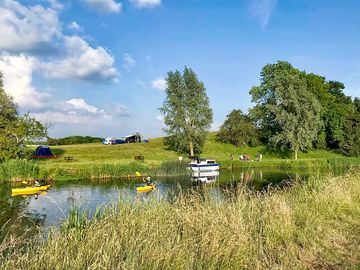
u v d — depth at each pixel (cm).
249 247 780
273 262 752
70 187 3036
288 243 849
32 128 4009
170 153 6281
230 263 704
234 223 852
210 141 7194
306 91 6119
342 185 1401
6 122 3922
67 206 2116
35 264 655
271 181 3209
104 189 2902
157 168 4066
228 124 7031
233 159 5972
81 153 5756
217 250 717
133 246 709
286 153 6694
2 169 3297
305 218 1018
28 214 1902
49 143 6794
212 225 813
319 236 912
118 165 3962
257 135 7031
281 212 966
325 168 4553
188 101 6056
